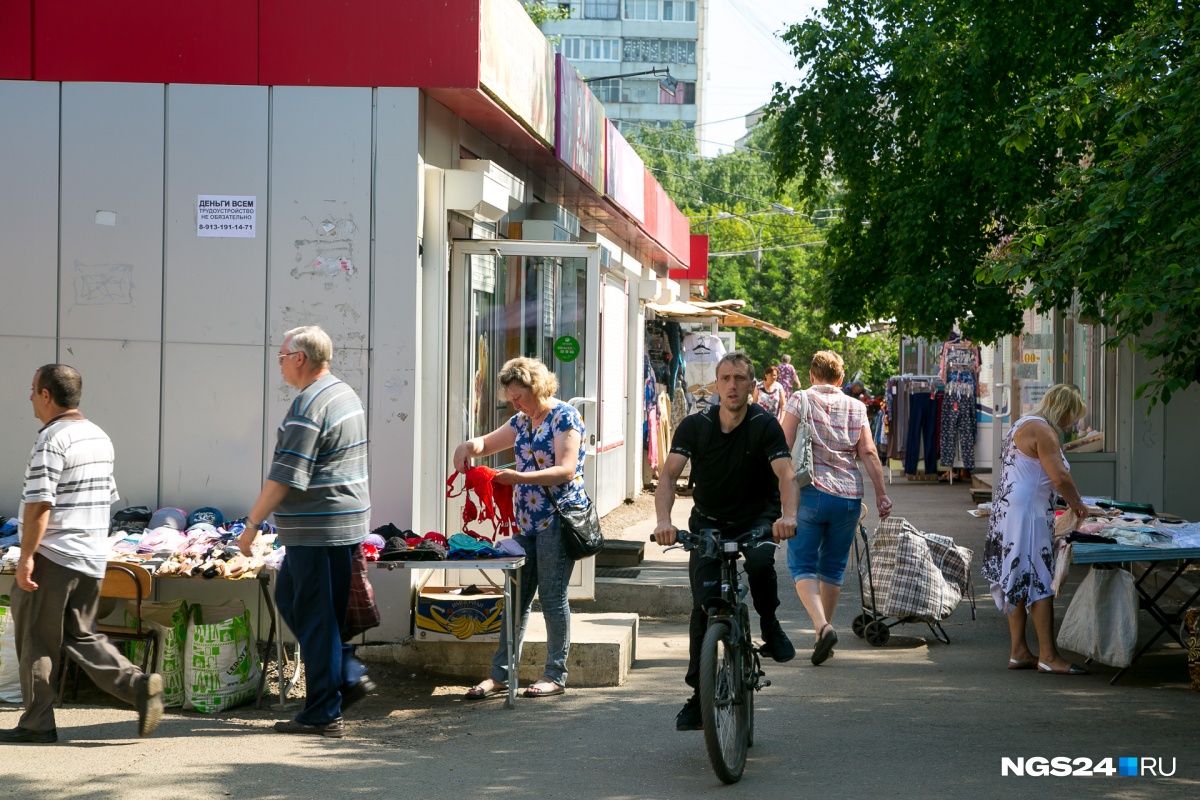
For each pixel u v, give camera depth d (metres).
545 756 5.76
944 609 8.63
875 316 15.81
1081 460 12.79
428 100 7.88
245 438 7.76
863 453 8.15
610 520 13.87
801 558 7.93
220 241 7.73
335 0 7.63
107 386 7.80
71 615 5.96
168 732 6.17
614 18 99.62
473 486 7.00
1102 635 7.43
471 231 8.81
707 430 5.73
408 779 5.38
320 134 7.66
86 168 7.77
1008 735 6.12
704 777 5.41
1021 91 12.73
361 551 6.33
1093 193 7.93
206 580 7.27
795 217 57.22
